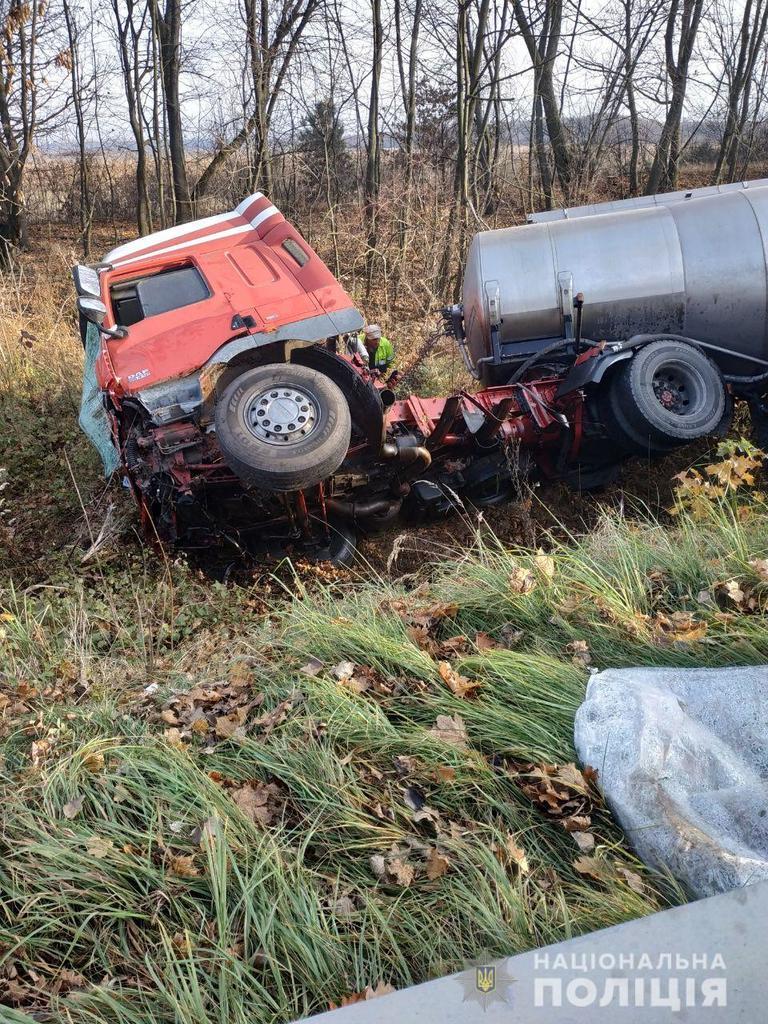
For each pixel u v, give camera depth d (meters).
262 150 15.83
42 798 3.55
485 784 3.50
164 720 4.20
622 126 22.75
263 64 15.51
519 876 2.98
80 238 19.91
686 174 24.39
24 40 16.94
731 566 4.84
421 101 17.84
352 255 15.83
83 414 8.40
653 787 3.10
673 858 2.88
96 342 8.05
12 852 3.21
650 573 5.00
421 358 9.67
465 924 2.95
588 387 7.34
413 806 3.46
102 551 6.94
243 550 7.05
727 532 5.06
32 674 4.89
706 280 7.80
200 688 4.48
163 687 4.67
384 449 7.08
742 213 7.86
